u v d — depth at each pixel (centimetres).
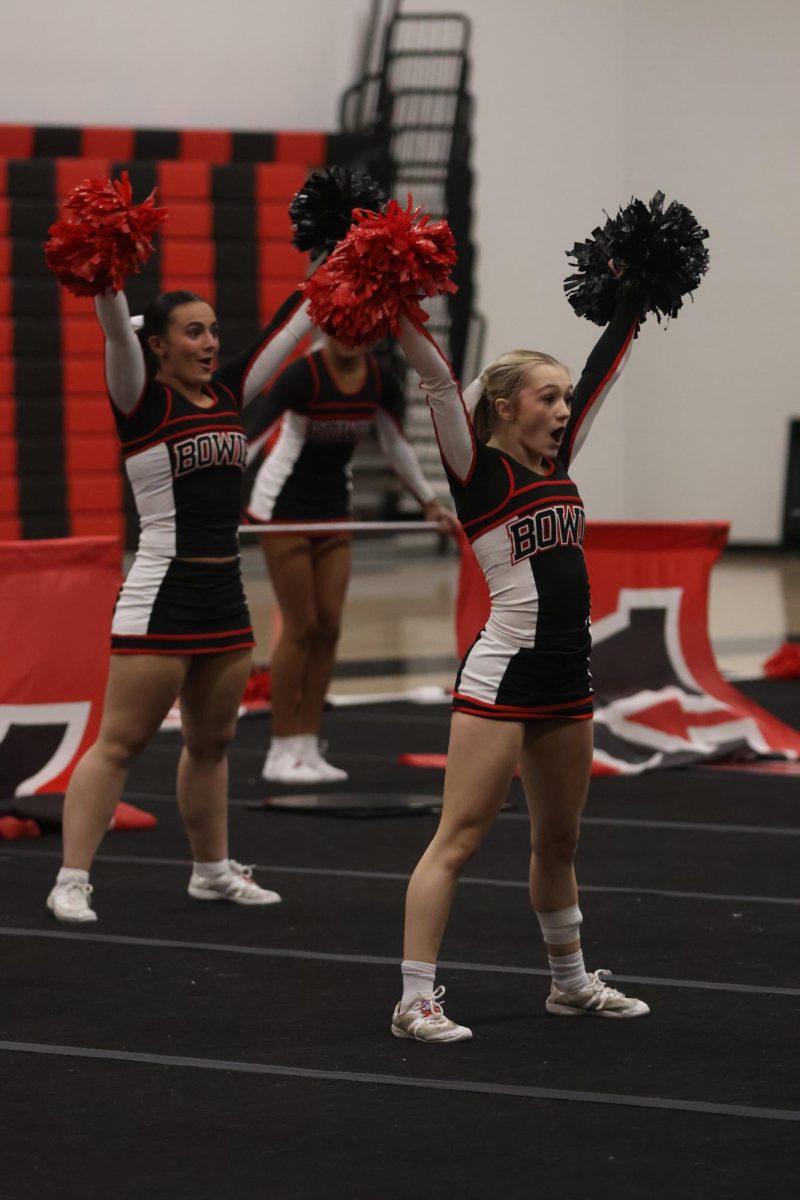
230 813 1502
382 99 3484
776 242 3781
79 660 1480
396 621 2822
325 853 1338
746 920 1121
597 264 927
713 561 1812
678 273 917
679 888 1215
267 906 1167
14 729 1453
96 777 1126
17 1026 899
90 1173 693
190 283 3288
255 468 3167
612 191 3809
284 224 3334
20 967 1015
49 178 3197
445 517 1667
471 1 3622
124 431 1089
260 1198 665
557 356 3759
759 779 1650
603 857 1318
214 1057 844
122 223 989
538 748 861
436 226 824
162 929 1105
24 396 3184
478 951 1045
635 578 1772
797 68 3722
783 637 2631
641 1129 736
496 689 849
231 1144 724
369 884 1231
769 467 3844
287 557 1602
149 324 1091
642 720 1733
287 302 1138
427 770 1697
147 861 1309
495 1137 729
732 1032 876
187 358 1084
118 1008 930
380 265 809
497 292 3688
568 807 872
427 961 870
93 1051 855
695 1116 751
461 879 1245
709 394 3875
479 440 869
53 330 3197
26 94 3291
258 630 2631
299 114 3506
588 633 865
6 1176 691
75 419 3216
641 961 1020
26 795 1447
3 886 1227
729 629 2725
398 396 1619
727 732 1758
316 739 1675
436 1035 859
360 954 1042
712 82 3769
